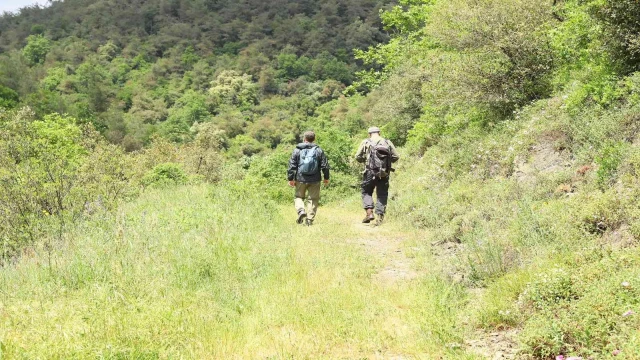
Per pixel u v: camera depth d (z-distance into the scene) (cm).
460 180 925
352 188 1642
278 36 13588
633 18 694
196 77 11725
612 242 438
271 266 529
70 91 10700
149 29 15000
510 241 517
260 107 10288
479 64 1020
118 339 324
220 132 8306
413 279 494
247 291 457
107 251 534
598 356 285
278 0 15575
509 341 343
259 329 372
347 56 12250
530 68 992
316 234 746
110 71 12162
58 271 484
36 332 325
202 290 445
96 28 14738
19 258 644
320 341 351
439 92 1123
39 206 817
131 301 386
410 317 387
